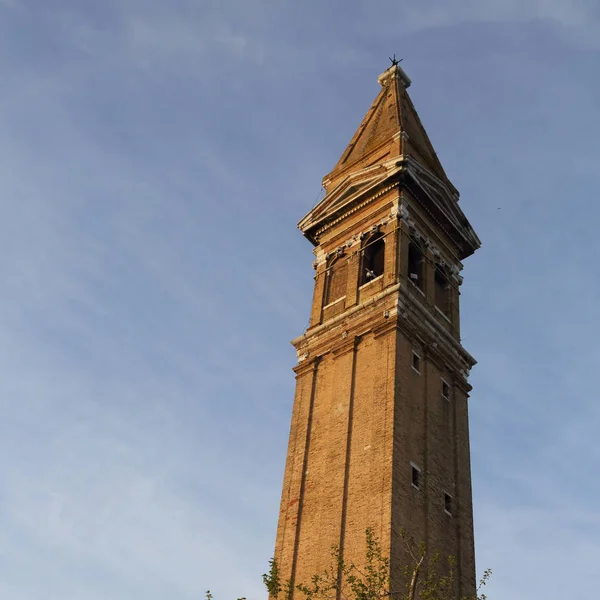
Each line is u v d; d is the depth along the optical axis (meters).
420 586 41.16
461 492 48.59
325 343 54.34
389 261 54.62
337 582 38.19
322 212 61.84
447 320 56.94
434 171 63.94
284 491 49.03
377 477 44.25
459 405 52.81
